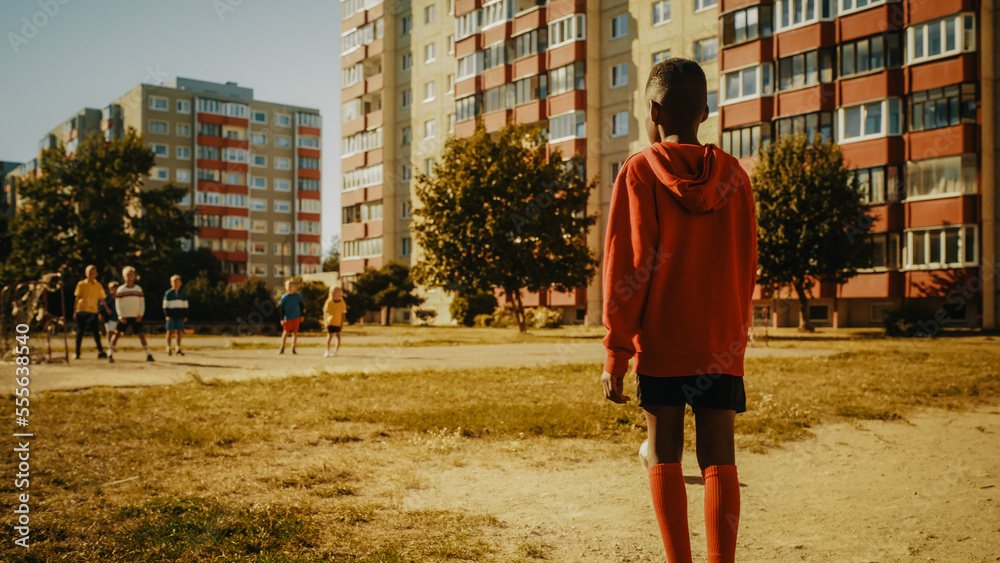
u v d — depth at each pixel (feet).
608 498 13.85
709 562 7.37
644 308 7.84
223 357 52.85
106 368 41.78
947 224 108.17
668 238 7.73
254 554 10.50
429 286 102.37
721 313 7.73
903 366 41.01
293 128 322.75
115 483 14.47
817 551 10.85
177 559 10.27
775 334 96.48
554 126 156.04
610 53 151.64
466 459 17.20
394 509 12.92
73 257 155.43
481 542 11.08
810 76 120.98
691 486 14.58
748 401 25.85
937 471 16.12
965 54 107.14
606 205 151.84
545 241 97.09
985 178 107.55
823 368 39.63
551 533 11.68
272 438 19.40
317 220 326.44
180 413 23.35
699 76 8.45
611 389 7.94
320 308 133.69
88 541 10.95
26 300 47.26
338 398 27.40
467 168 98.27
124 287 48.78
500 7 168.86
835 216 94.79
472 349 64.90
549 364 44.68
